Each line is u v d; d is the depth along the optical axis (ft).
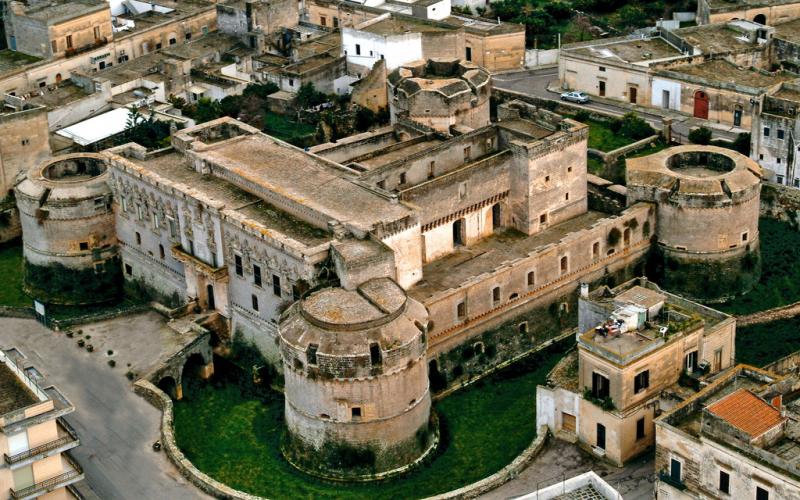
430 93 583.99
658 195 531.50
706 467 379.14
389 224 472.03
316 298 448.65
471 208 521.24
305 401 440.45
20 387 406.21
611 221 523.29
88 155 577.84
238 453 460.55
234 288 501.56
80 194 551.18
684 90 649.20
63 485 402.11
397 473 445.37
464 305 484.74
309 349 431.84
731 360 459.73
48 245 557.74
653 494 417.69
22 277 584.81
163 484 437.99
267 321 490.49
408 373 437.17
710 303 537.24
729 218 526.57
